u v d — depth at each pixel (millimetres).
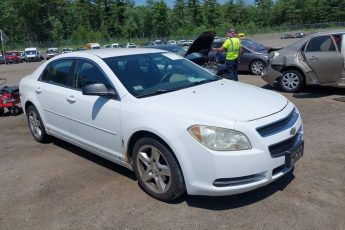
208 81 4766
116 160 4391
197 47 10617
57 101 5160
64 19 105625
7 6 96500
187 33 94688
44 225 3643
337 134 5684
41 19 102812
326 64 8188
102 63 4562
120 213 3742
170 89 4340
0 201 4180
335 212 3502
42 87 5562
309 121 6496
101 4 101500
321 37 8367
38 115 5832
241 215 3547
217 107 3695
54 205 4004
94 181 4504
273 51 9477
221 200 3832
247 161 3346
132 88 4230
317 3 99875
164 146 3693
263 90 4473
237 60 10227
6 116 8461
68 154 5496
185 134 3496
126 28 99750
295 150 3697
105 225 3562
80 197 4133
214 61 12133
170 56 5191
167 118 3654
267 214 3531
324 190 3916
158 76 4582
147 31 101938
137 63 4688
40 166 5105
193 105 3766
